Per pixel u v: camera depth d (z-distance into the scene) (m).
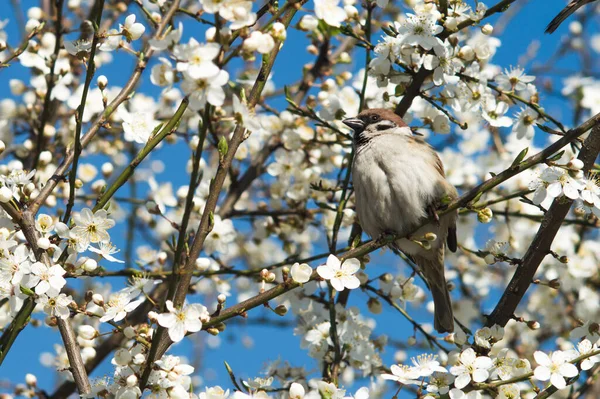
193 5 12.78
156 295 11.47
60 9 10.45
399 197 10.08
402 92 10.19
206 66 5.75
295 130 12.14
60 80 11.16
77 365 7.59
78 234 7.33
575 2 10.17
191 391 7.52
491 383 7.68
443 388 7.96
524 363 8.30
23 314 7.52
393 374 7.64
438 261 10.59
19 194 7.89
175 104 12.75
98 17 7.36
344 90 12.30
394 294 10.66
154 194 12.28
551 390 7.72
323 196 12.34
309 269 7.27
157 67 6.20
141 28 7.58
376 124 10.70
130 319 11.44
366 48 9.96
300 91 12.82
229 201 12.66
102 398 7.39
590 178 8.21
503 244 9.20
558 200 8.48
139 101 12.56
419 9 9.16
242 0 5.95
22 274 7.03
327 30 11.76
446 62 9.42
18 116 12.56
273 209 12.88
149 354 7.00
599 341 7.91
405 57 9.77
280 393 9.74
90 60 7.35
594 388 11.62
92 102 12.02
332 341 10.01
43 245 7.14
